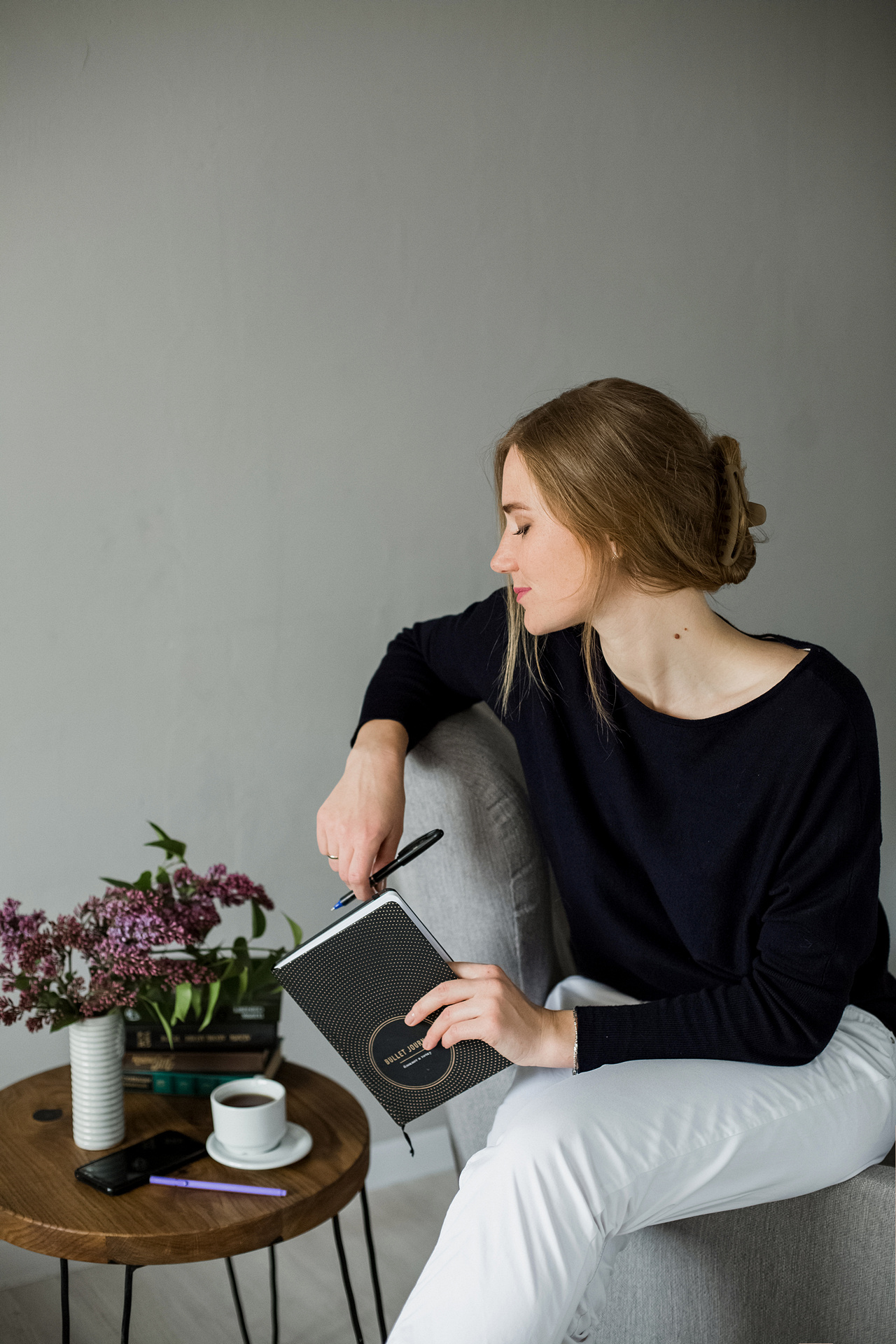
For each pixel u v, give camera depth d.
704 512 1.04
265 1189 1.06
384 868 1.10
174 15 1.66
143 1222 1.00
